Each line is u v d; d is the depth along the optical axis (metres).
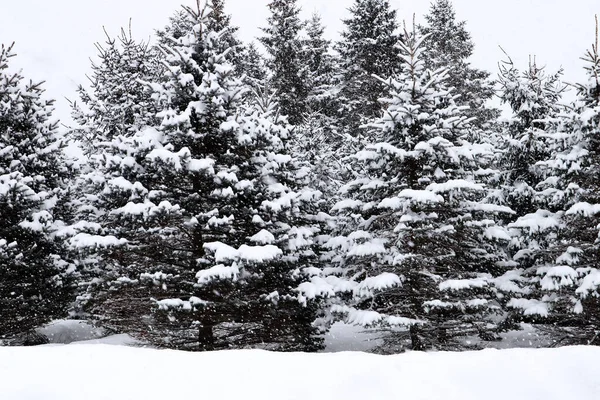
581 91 15.48
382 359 5.50
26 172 16.16
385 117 14.84
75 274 16.73
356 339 16.94
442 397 4.87
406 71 15.84
